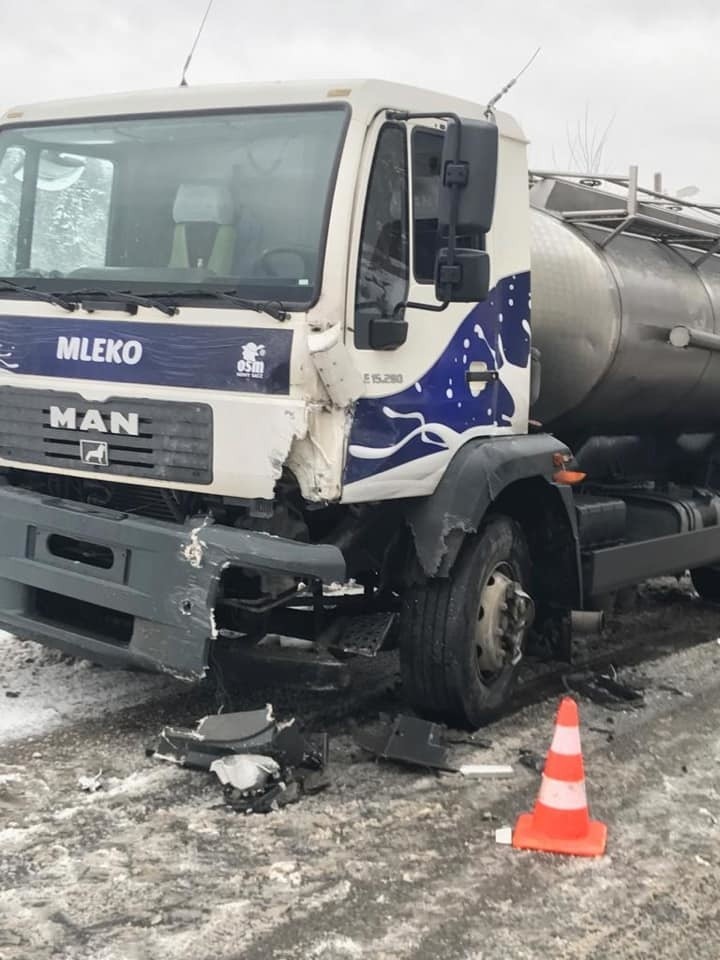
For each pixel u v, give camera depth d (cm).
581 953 474
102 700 666
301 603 614
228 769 568
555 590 711
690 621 910
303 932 479
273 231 575
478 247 641
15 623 626
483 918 492
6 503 624
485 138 570
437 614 635
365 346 574
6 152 655
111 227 614
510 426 670
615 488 835
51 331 611
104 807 555
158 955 463
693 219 859
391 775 601
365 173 572
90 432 600
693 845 548
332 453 565
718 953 477
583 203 786
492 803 577
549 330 728
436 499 621
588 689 722
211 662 591
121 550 586
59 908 486
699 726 681
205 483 574
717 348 820
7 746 608
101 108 636
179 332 580
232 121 599
